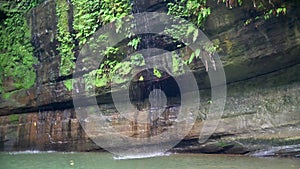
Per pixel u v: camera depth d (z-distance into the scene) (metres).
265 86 5.94
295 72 5.69
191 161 5.50
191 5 5.90
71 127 7.27
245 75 6.00
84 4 7.17
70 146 7.21
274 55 5.54
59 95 7.39
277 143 5.48
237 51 5.71
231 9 5.62
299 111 5.52
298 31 5.29
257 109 5.86
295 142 5.35
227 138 5.90
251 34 5.57
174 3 6.15
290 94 5.70
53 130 7.47
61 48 7.45
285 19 5.33
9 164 6.30
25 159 6.68
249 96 6.02
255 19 5.48
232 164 5.12
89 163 5.93
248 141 5.71
